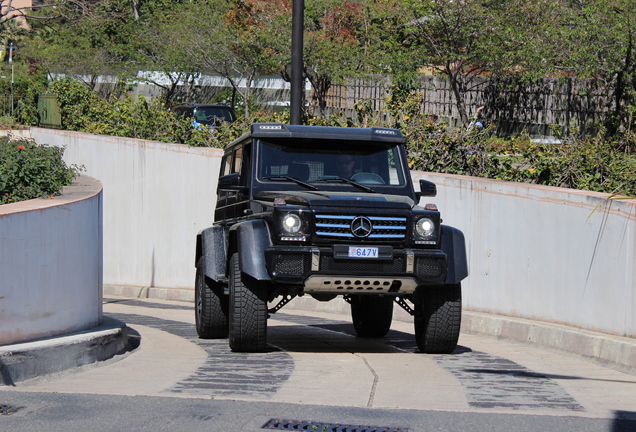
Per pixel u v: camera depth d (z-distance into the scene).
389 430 5.33
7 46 45.38
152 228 19.89
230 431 5.26
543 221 10.58
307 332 11.86
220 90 41.91
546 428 5.41
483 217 11.80
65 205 8.40
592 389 6.99
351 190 9.06
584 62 24.02
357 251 8.16
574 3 28.42
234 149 10.54
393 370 7.75
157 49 40.69
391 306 10.84
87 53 42.75
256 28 34.44
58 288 8.28
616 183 11.94
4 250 7.55
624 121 20.70
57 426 5.39
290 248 8.12
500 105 24.72
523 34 26.50
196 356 8.71
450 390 6.71
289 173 9.18
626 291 9.02
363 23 33.84
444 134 14.80
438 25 27.69
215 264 9.99
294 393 6.45
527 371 7.94
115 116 24.20
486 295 11.73
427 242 8.40
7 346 7.45
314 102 32.09
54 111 26.88
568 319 10.03
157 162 19.73
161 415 5.65
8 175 9.43
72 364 7.88
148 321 13.78
